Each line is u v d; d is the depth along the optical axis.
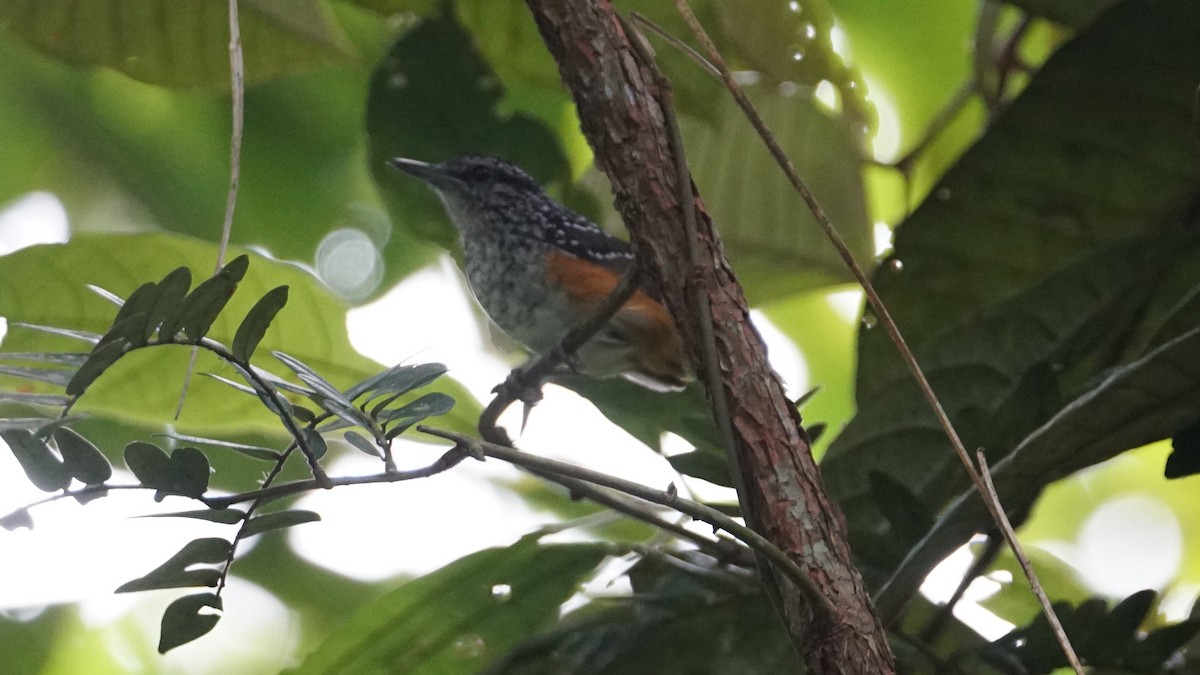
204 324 3.97
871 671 4.34
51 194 11.62
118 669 10.95
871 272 8.09
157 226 11.54
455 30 8.23
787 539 4.45
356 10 10.46
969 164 6.75
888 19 9.98
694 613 6.80
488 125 8.48
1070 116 6.52
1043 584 7.97
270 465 8.20
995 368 6.96
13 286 7.46
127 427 8.62
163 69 8.60
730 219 8.45
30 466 3.98
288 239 11.35
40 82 11.46
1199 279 6.80
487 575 7.18
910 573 5.75
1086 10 7.12
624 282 5.54
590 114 4.86
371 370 7.90
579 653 6.88
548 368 6.52
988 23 8.09
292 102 11.35
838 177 8.42
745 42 8.32
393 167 8.98
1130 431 5.54
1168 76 6.29
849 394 11.24
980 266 7.04
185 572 4.20
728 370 4.61
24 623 10.36
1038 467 5.63
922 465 6.91
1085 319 6.88
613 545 7.15
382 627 7.23
